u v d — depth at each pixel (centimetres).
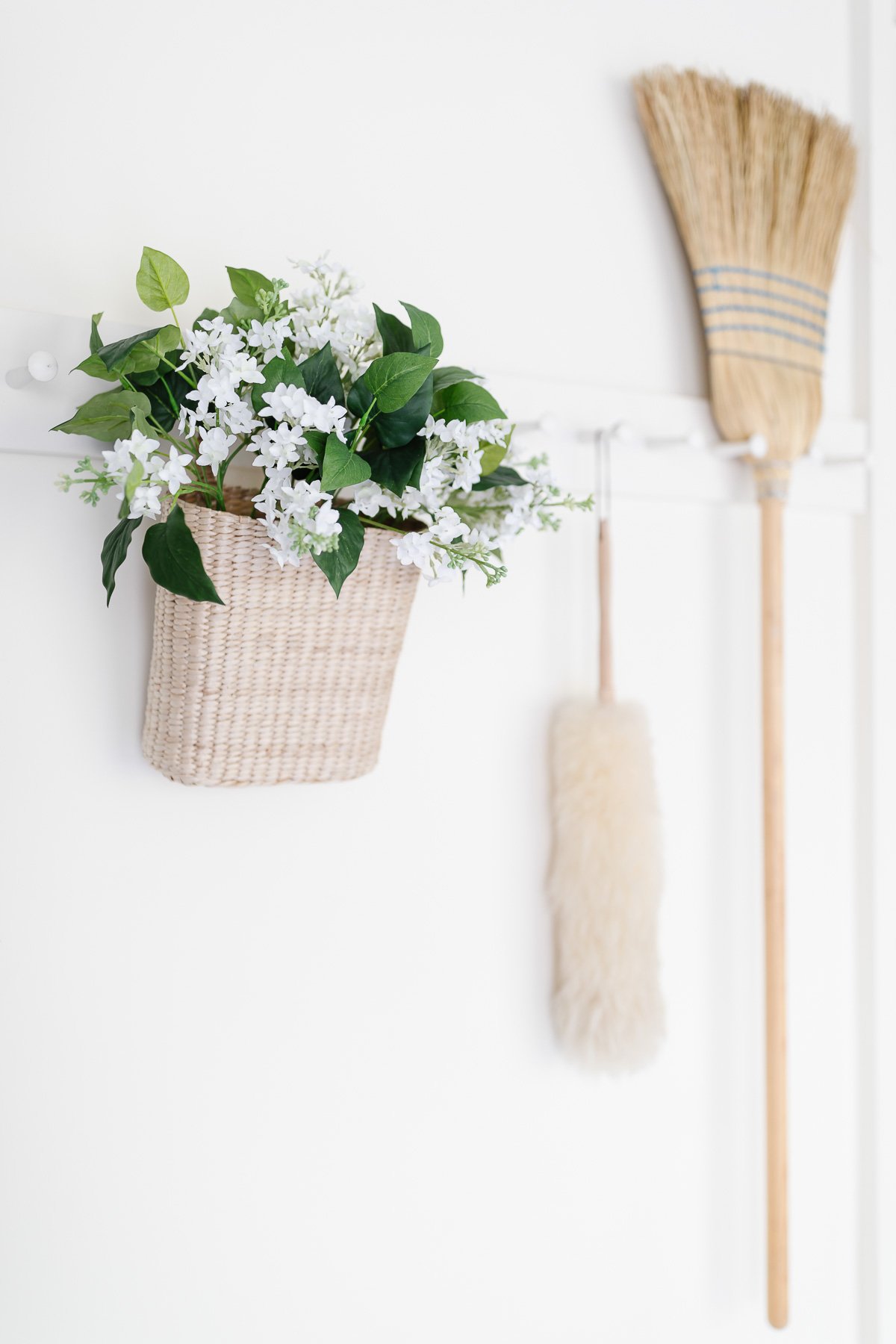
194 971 100
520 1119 116
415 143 110
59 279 93
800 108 129
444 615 113
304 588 86
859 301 142
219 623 84
